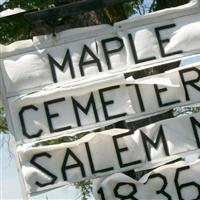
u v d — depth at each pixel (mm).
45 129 2637
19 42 2709
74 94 2648
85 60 2688
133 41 2689
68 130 2633
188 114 2654
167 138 2631
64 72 2686
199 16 2697
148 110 2645
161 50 2682
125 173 2736
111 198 2611
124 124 2955
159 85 2658
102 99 2643
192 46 2680
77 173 2613
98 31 2703
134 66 2674
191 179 2621
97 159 2625
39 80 2688
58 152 2627
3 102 2670
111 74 2664
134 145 2633
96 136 2635
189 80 2662
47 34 2711
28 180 2596
